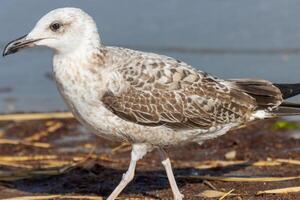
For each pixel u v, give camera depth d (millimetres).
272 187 12203
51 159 14086
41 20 10992
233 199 11727
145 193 12125
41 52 20812
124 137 11219
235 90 11547
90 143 15180
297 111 11750
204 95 11312
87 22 10914
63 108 17328
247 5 22203
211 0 22578
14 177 12992
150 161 13844
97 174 13109
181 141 11500
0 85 18875
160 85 11102
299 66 18984
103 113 10961
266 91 11656
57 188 12539
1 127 16219
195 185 12422
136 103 10977
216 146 14750
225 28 21125
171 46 20422
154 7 22250
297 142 14883
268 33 20734
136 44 20594
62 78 10914
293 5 22062
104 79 10852
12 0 22328
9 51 10992
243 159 13836
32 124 16297
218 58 19688
